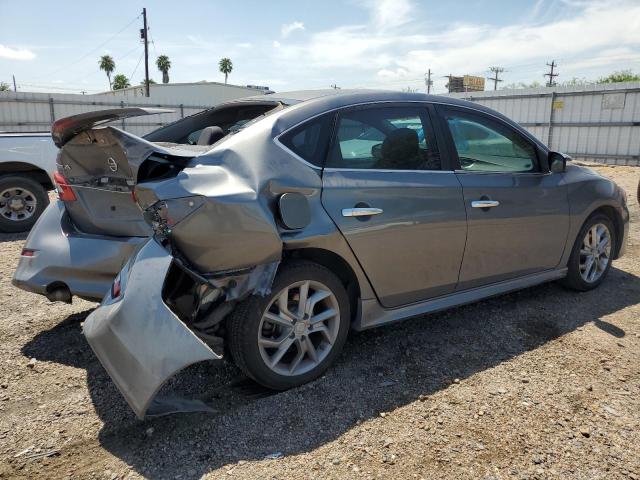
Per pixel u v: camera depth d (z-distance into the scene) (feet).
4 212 23.54
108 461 7.92
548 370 10.51
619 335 12.12
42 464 7.84
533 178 13.14
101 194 11.26
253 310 9.09
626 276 16.49
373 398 9.54
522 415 8.97
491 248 12.21
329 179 9.78
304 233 9.28
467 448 8.13
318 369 10.08
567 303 14.12
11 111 65.82
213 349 9.12
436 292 11.62
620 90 58.59
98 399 9.64
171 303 9.31
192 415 9.06
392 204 10.39
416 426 8.70
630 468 7.66
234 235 8.64
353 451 8.08
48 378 10.39
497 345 11.65
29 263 11.60
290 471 7.64
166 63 203.72
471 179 11.81
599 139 60.95
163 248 8.61
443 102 12.00
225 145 9.30
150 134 13.07
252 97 12.36
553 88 64.03
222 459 7.93
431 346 11.62
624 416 8.92
